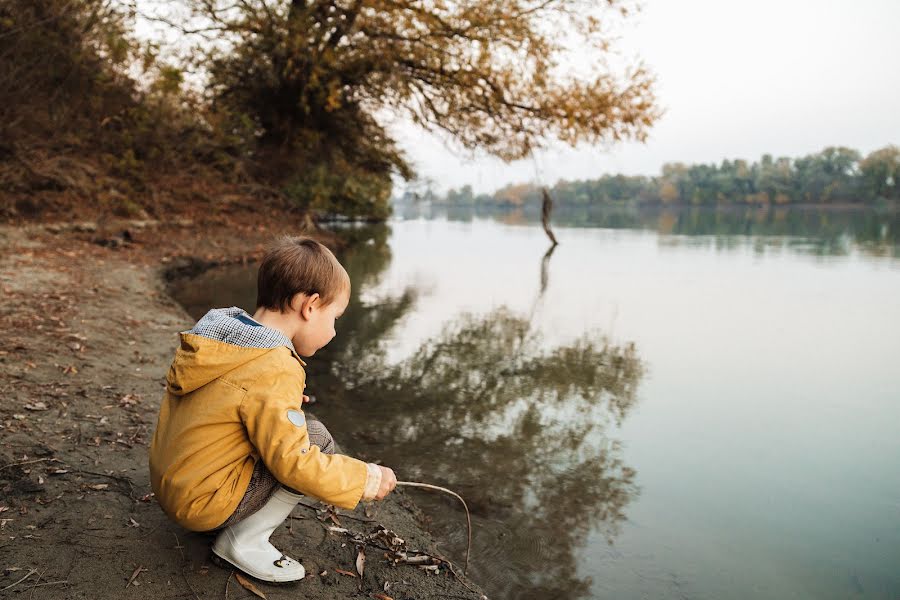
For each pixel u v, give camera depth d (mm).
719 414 3900
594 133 12953
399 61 13562
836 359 5168
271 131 15609
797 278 9711
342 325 6348
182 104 13578
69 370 3535
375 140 16344
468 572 2182
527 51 12266
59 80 10617
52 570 1755
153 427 2855
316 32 12984
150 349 4270
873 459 3227
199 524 1650
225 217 12836
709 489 2906
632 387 4480
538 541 2428
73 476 2311
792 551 2406
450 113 14031
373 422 3670
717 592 2156
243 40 13750
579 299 8070
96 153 11406
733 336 6020
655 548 2414
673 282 9438
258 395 1541
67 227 9328
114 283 6652
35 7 9766
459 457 3211
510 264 11820
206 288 7699
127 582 1729
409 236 18969
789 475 3053
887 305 7465
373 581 1909
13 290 5562
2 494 2152
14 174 9359
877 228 23891
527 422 3748
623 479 3006
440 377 4652
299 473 1530
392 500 2592
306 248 1706
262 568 1771
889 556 2373
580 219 34188
